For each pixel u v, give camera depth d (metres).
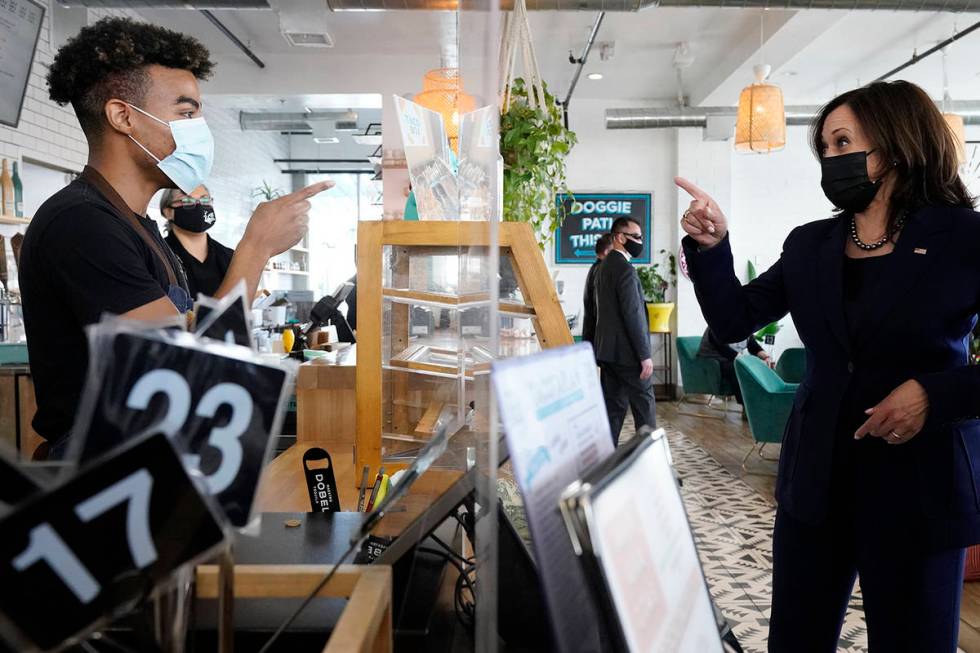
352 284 2.37
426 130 1.51
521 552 0.74
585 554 0.41
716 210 1.38
